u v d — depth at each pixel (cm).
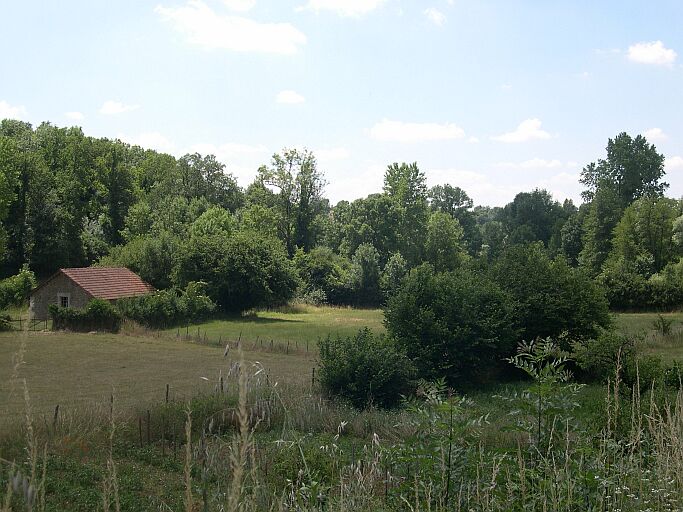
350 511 559
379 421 1703
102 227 8756
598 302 3088
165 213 8175
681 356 3003
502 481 568
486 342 2692
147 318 4912
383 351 2228
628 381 1638
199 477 1191
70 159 8762
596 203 9019
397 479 672
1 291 5950
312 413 1691
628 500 489
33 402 2120
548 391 597
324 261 8356
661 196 8919
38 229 7756
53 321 4572
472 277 3075
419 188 9981
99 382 2695
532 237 11600
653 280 6569
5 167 7138
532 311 3027
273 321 5747
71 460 1236
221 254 6197
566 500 491
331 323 5594
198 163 11194
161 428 1509
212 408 1511
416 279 2891
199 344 3988
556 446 588
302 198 9119
